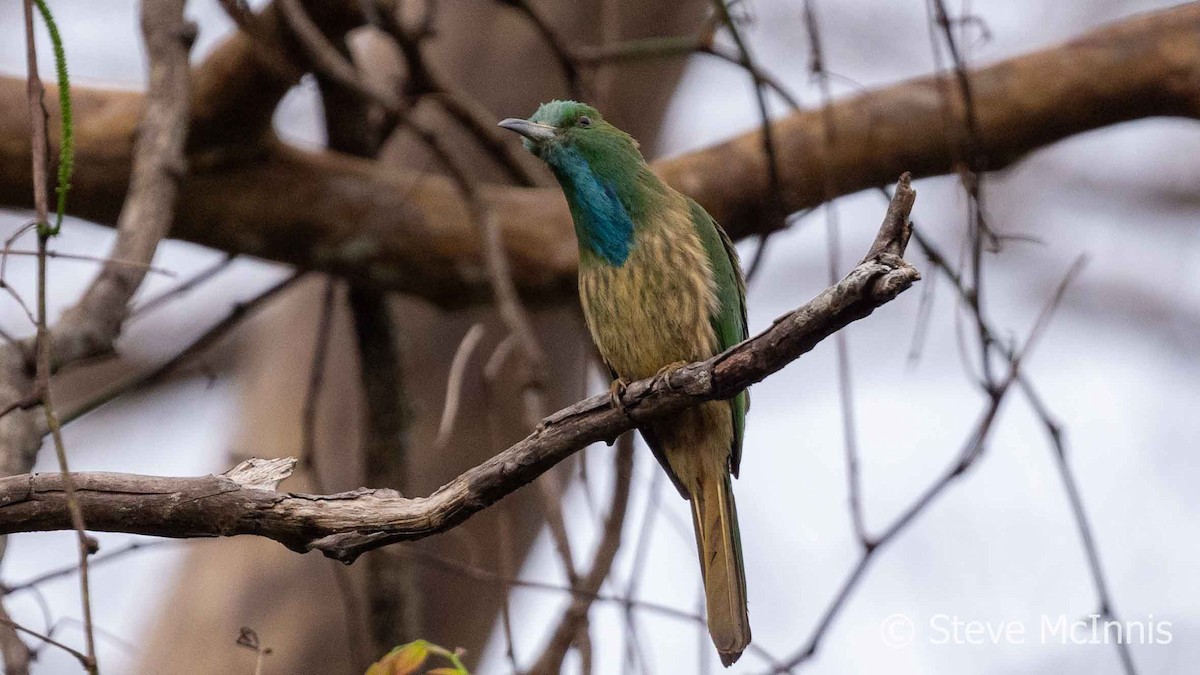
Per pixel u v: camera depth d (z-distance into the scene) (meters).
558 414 6.55
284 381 14.40
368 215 11.53
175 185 9.38
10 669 6.80
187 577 13.88
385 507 6.39
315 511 6.35
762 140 11.39
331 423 14.09
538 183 12.24
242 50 10.36
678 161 11.89
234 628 13.45
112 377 17.58
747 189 11.80
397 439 12.41
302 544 6.43
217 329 11.63
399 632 11.77
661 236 9.08
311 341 14.45
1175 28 11.48
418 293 11.91
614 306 9.16
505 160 12.02
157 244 9.21
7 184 10.90
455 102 11.58
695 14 15.24
